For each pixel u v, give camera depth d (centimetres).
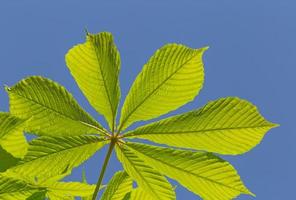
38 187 108
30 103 112
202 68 112
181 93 113
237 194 113
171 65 112
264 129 111
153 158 114
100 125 115
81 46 112
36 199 108
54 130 113
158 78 113
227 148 112
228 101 111
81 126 114
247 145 112
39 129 112
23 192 107
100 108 115
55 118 113
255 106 111
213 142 112
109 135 115
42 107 112
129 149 115
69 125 113
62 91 113
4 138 103
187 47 111
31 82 112
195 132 112
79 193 120
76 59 113
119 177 121
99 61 113
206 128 112
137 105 114
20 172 111
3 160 103
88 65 113
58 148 112
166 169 114
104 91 114
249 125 111
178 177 114
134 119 115
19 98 111
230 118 111
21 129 103
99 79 114
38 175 112
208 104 112
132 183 121
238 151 112
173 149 114
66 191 119
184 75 112
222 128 112
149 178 116
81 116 114
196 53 111
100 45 113
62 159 113
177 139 113
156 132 114
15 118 102
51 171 112
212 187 113
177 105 113
